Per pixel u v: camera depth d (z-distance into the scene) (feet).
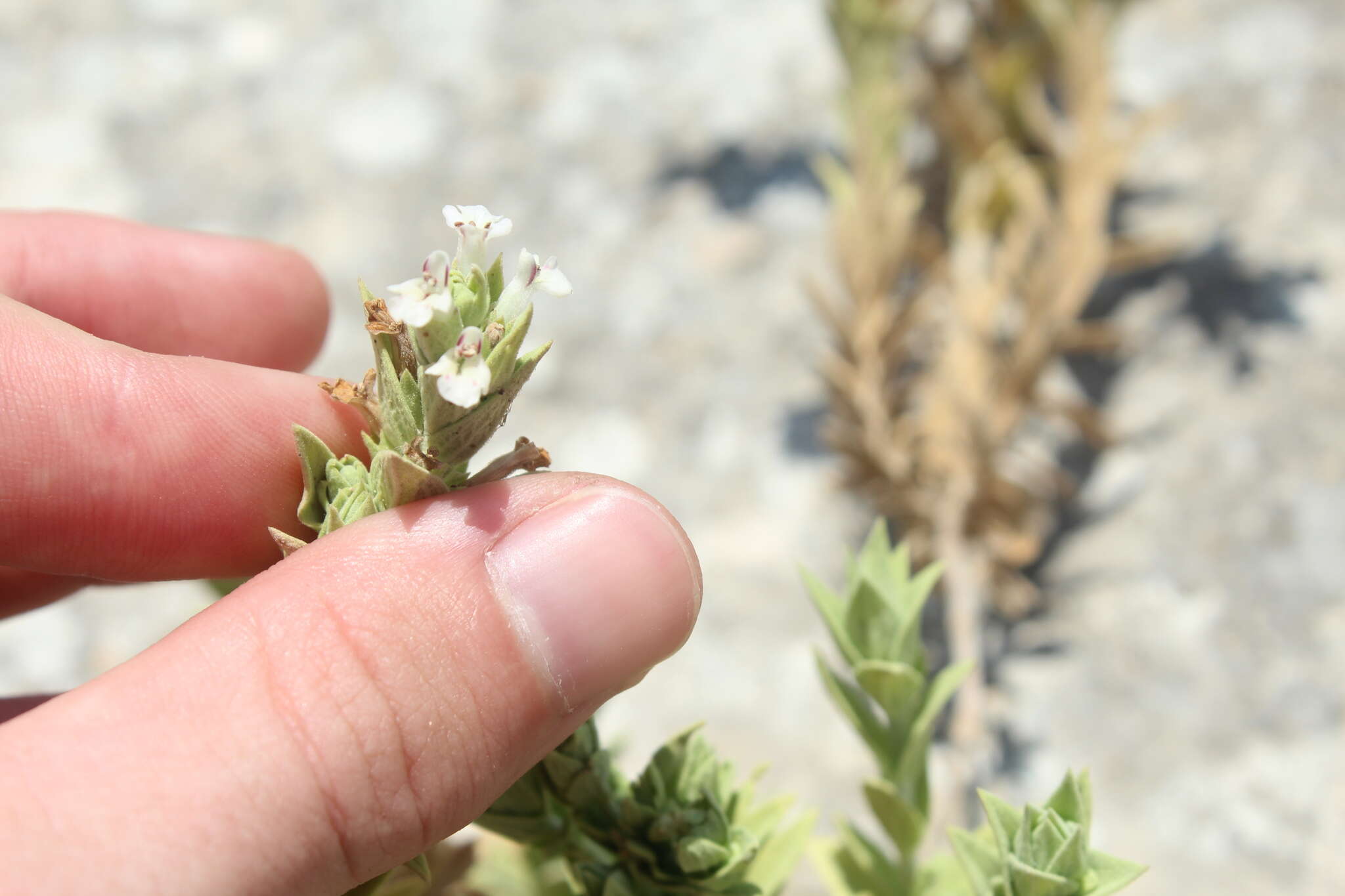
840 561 0.84
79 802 0.45
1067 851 0.46
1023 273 0.88
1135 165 0.99
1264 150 0.98
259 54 1.18
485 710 0.48
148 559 0.57
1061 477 0.81
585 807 0.50
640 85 1.12
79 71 1.17
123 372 0.56
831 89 1.09
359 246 1.03
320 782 0.46
